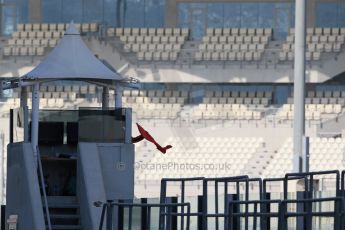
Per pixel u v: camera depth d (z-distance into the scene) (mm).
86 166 73125
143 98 171625
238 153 155875
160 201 68438
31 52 179250
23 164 72562
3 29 184875
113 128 76188
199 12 183000
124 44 179500
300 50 83000
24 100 77750
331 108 164125
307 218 51594
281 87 175125
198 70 175125
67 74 78000
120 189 75312
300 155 82438
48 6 185875
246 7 182000
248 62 174375
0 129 159375
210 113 164375
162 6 184000
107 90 81438
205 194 64375
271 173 154375
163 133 158250
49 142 77062
